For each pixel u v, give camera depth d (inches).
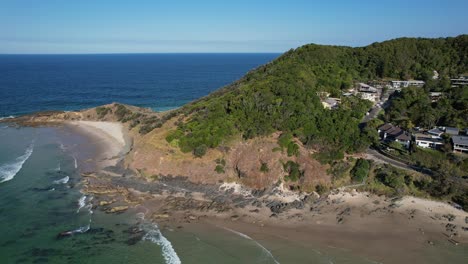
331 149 2795.3
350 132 2982.3
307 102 3400.6
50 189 2719.0
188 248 1989.4
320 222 2261.3
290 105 3280.0
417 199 2415.1
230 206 2488.9
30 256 1888.5
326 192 2554.1
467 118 3253.0
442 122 3341.5
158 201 2573.8
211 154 2923.2
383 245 2012.8
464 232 2100.1
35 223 2220.7
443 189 2378.2
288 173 2716.5
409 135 3046.3
